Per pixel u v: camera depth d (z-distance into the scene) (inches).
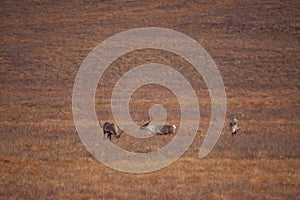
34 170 2738.7
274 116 4970.5
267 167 2802.7
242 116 4842.5
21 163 2883.9
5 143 3430.1
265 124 4392.2
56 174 2662.4
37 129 4094.5
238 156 3065.9
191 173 2699.3
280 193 2363.4
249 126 4252.0
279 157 3038.9
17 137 3683.6
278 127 4197.8
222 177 2615.7
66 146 3346.5
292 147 3275.1
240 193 2347.4
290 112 5270.7
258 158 3021.7
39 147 3297.2
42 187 2433.6
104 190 2389.3
